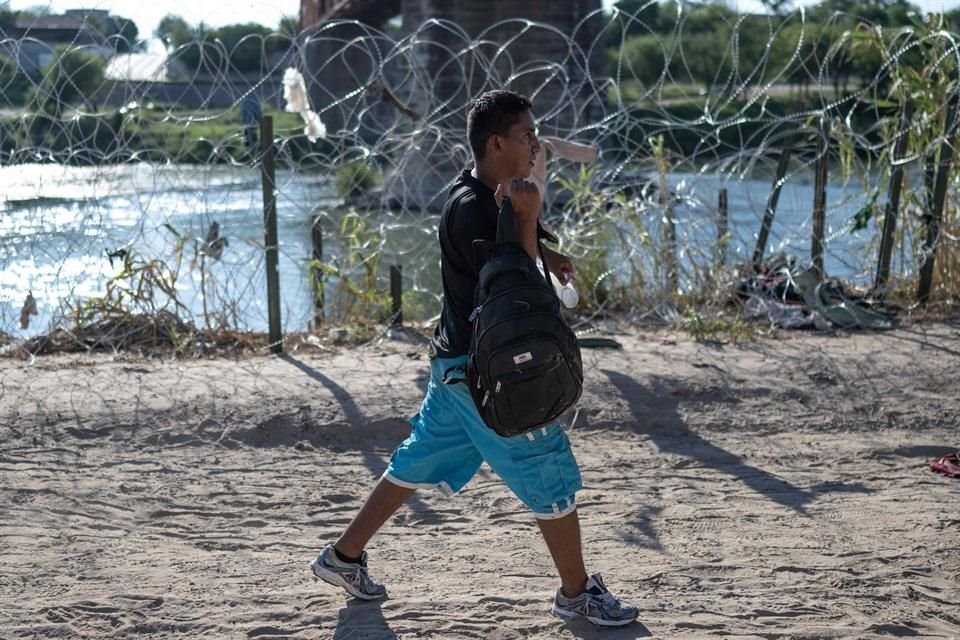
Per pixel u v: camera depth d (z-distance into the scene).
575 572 3.74
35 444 5.76
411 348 7.67
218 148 7.67
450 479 3.80
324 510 5.07
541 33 25.53
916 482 5.47
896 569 4.34
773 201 8.80
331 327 8.24
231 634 3.74
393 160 8.93
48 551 4.50
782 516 4.98
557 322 3.31
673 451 5.90
